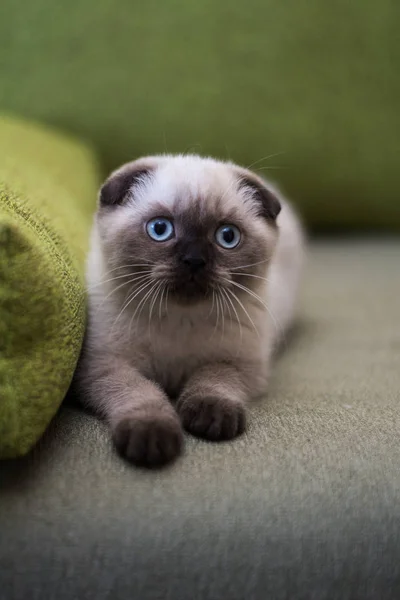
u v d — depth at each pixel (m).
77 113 0.67
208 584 0.29
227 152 0.67
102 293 0.40
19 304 0.30
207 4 0.67
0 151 0.50
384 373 0.42
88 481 0.31
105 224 0.40
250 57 0.68
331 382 0.41
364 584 0.30
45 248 0.33
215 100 0.67
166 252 0.38
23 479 0.31
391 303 0.55
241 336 0.40
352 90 0.69
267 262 0.41
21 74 0.66
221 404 0.35
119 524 0.30
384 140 0.70
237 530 0.30
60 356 0.32
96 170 0.64
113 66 0.67
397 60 0.69
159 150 0.67
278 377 0.42
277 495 0.31
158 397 0.36
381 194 0.71
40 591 0.29
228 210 0.39
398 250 0.70
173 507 0.30
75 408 0.37
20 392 0.30
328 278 0.61
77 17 0.66
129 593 0.29
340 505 0.31
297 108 0.68
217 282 0.38
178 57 0.67
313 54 0.68
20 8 0.66
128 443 0.32
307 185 0.69
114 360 0.39
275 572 0.30
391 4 0.69
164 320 0.39
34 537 0.29
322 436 0.34
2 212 0.33
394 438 0.34
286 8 0.68
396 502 0.31
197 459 0.32
